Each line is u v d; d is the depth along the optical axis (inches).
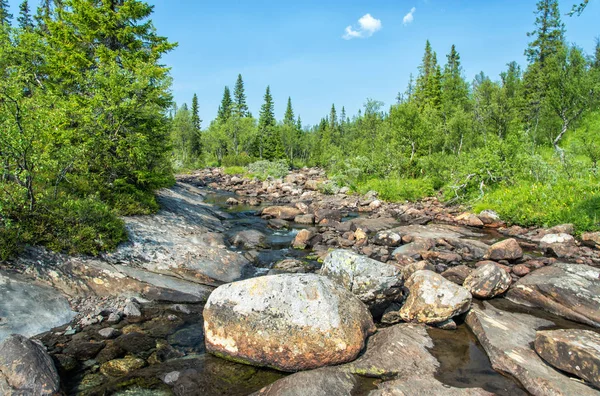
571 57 1037.8
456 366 224.7
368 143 1893.5
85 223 373.1
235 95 3688.5
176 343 258.2
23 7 1464.1
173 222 558.3
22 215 335.0
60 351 237.1
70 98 552.7
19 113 320.2
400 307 307.0
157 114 560.4
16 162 320.8
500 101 1221.1
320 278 256.4
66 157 380.5
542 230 576.7
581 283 312.8
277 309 233.3
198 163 2524.6
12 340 202.4
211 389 207.2
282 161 1953.7
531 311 310.5
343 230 653.9
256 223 703.7
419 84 2630.4
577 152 892.6
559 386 195.0
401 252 483.5
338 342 221.9
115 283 328.8
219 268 398.9
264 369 228.1
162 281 346.9
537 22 1846.7
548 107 1086.4
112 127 510.6
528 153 891.4
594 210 572.1
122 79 508.1
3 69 557.6
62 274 316.5
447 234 604.7
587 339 219.8
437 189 1123.9
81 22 753.0
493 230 639.1
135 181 573.3
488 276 334.0
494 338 247.4
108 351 242.1
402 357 229.0
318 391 191.5
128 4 767.7
